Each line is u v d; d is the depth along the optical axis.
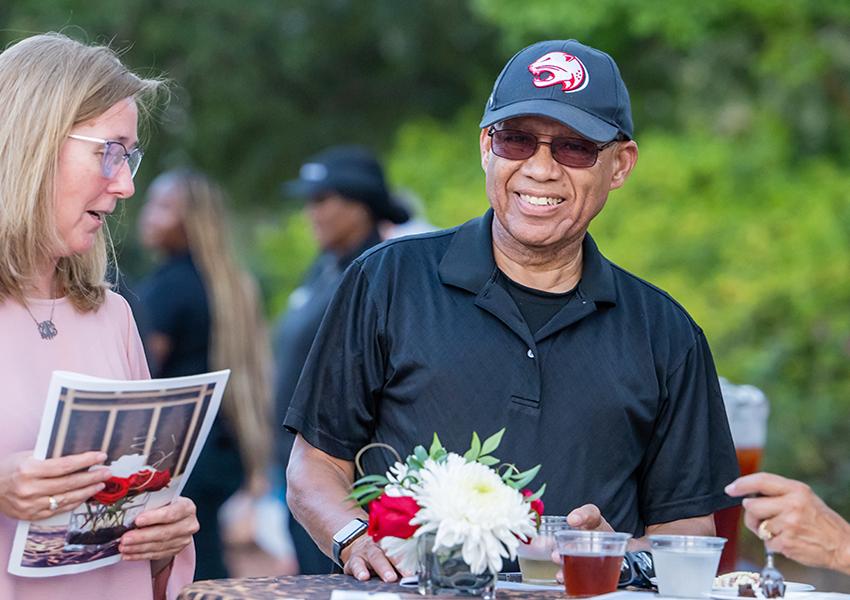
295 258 18.77
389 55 19.58
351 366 4.75
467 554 3.82
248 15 19.25
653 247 13.51
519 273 4.78
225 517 13.62
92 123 4.23
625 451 4.70
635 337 4.77
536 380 4.64
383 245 4.91
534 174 4.60
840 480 11.65
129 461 4.05
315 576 4.26
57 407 3.84
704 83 15.47
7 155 4.16
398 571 4.18
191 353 9.23
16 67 4.23
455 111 20.42
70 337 4.37
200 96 19.56
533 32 16.06
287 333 8.75
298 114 20.22
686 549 3.92
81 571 4.13
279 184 20.55
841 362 12.21
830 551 3.90
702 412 4.84
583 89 4.66
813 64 14.28
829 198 14.04
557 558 4.01
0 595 4.13
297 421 4.78
